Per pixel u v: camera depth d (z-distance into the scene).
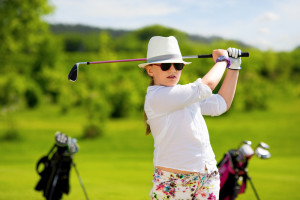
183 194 2.65
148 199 6.84
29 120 27.31
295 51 41.66
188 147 2.63
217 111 2.87
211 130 21.31
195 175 2.63
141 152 16.92
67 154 5.60
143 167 12.10
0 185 7.88
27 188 7.60
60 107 33.41
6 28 26.50
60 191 5.75
